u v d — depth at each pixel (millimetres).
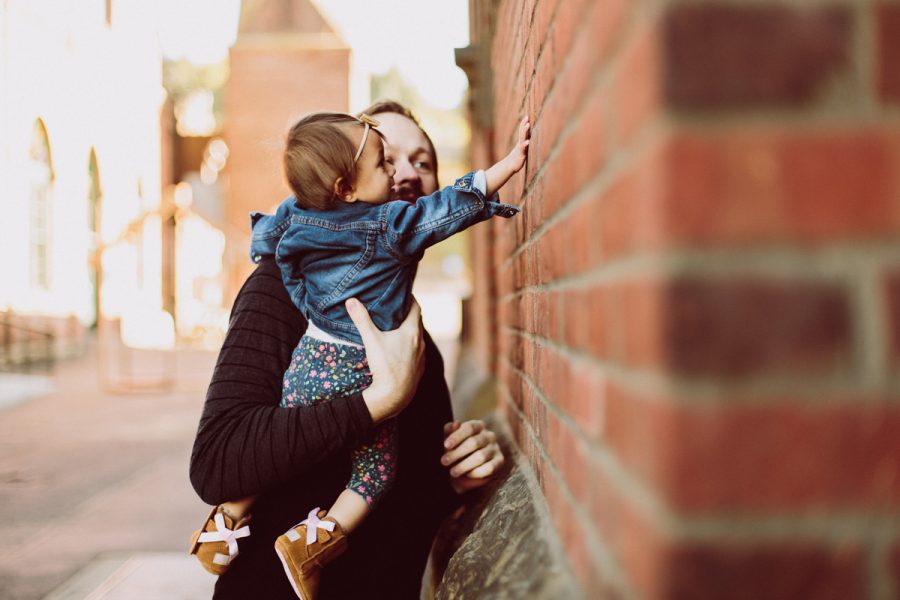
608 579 824
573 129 1021
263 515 1786
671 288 624
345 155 1741
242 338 1780
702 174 626
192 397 11547
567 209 1090
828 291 624
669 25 633
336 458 1806
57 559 3861
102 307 13000
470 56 4375
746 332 622
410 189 2258
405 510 1973
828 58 632
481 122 4344
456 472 1963
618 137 753
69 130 17578
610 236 793
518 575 1246
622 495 757
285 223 1858
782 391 620
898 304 622
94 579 3496
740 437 620
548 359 1368
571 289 1064
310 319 1788
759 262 625
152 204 24172
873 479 616
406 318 1759
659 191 631
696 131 629
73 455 6988
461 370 7234
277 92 23578
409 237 1718
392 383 1653
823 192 626
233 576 1762
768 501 619
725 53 630
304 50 23594
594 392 896
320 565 1693
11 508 5008
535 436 1643
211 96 49562
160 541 4207
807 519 618
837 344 621
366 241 1724
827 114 629
